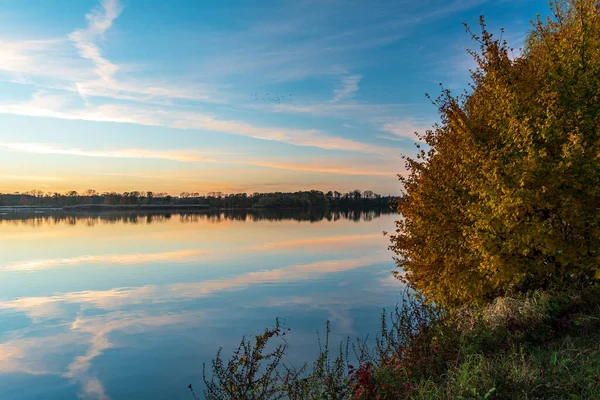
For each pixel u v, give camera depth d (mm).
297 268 27172
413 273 10227
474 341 6496
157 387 9742
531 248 7414
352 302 17312
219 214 139500
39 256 34281
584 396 4508
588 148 6840
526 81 7504
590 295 7000
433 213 9062
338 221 90875
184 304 17797
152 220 99625
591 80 7016
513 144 7453
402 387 5844
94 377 10375
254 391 5863
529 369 5242
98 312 16719
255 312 16156
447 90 8805
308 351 11172
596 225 6918
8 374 10695
